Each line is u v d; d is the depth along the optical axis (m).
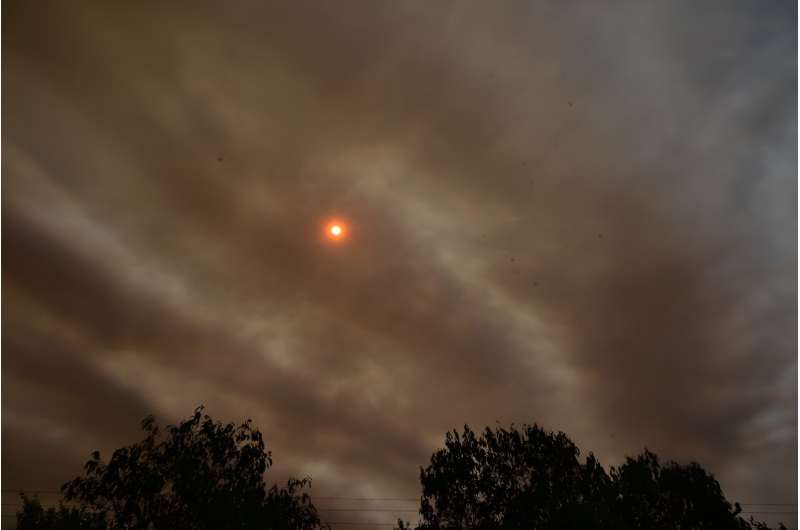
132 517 13.95
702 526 16.66
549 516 16.05
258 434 16.73
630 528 15.45
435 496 17.86
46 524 14.41
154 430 15.73
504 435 19.33
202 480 14.84
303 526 15.85
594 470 17.94
